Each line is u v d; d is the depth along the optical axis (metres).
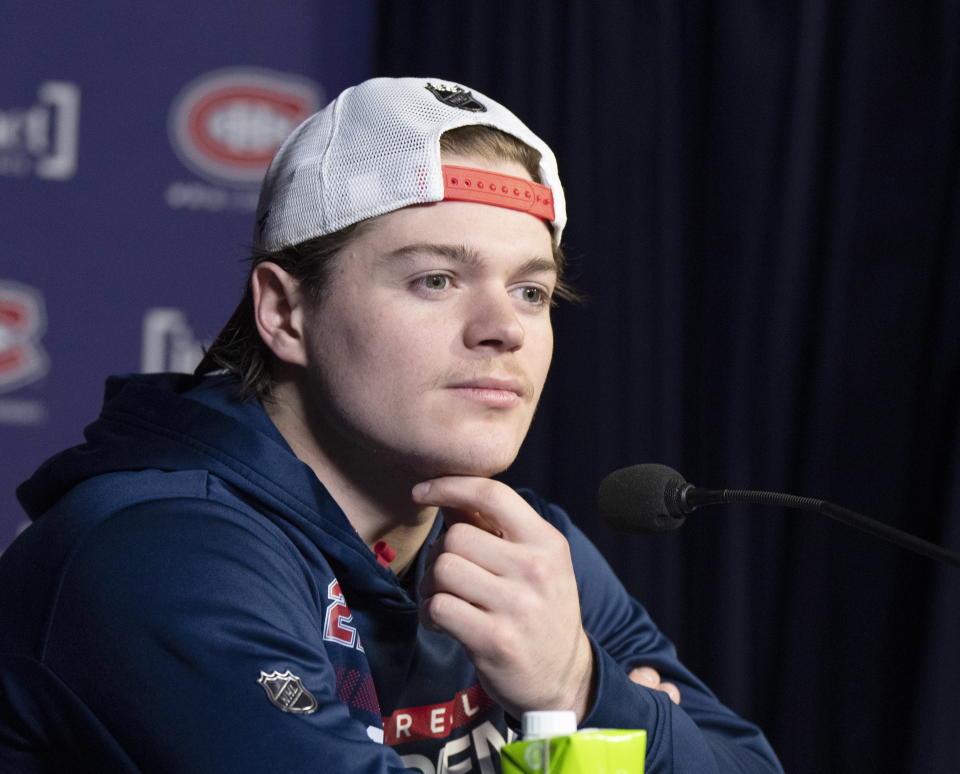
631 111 10.15
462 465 4.21
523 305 4.38
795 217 9.58
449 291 4.25
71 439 9.83
